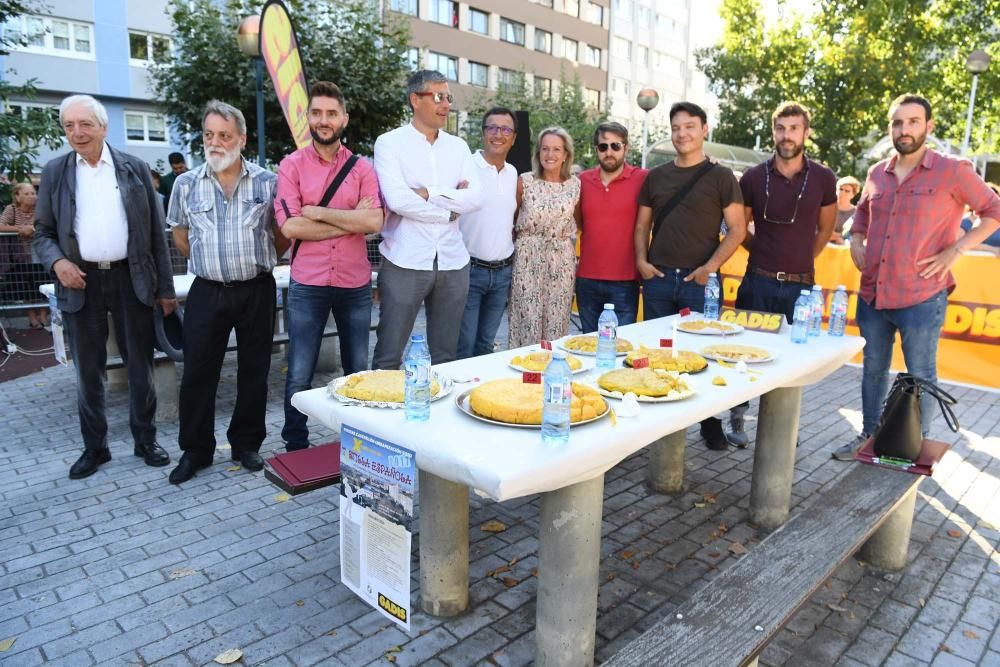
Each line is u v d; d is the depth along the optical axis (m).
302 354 4.02
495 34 33.78
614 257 4.76
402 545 2.17
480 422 2.20
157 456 4.23
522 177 4.80
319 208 3.70
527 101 24.83
